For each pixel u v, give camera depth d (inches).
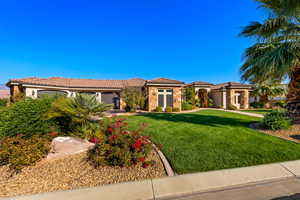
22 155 150.2
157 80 800.9
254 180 129.6
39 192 120.0
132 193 116.5
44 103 232.4
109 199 110.3
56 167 153.4
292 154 178.2
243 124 366.9
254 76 316.8
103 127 210.5
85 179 135.7
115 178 136.9
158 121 422.6
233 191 117.3
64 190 121.8
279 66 244.2
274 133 274.1
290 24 258.8
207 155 178.9
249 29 291.6
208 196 112.1
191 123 385.7
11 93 701.3
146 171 147.4
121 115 581.9
